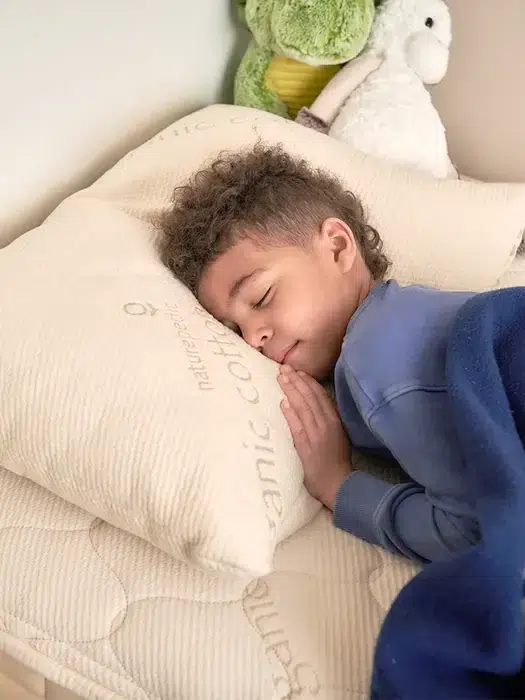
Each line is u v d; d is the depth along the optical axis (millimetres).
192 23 1159
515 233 1029
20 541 694
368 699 584
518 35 1206
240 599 645
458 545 640
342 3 1128
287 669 602
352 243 913
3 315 713
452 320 745
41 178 1010
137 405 652
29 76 936
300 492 721
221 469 621
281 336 840
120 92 1077
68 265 784
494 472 593
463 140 1347
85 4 967
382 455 833
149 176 1005
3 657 750
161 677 616
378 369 735
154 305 759
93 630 642
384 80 1176
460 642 532
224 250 879
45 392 668
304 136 1072
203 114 1096
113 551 684
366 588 663
